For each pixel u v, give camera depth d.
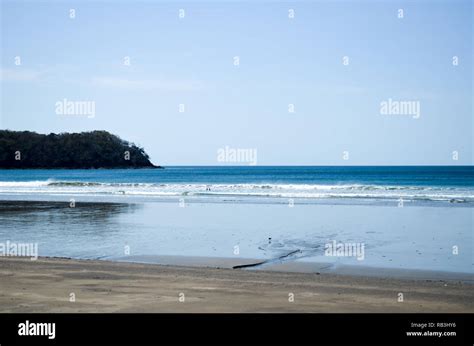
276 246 17.09
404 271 13.09
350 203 33.88
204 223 23.36
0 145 128.38
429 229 20.98
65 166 133.75
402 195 40.16
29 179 92.19
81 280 11.39
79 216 26.58
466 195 40.19
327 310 8.90
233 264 14.15
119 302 9.30
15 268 13.01
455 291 10.63
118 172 126.19
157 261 14.63
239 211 28.75
